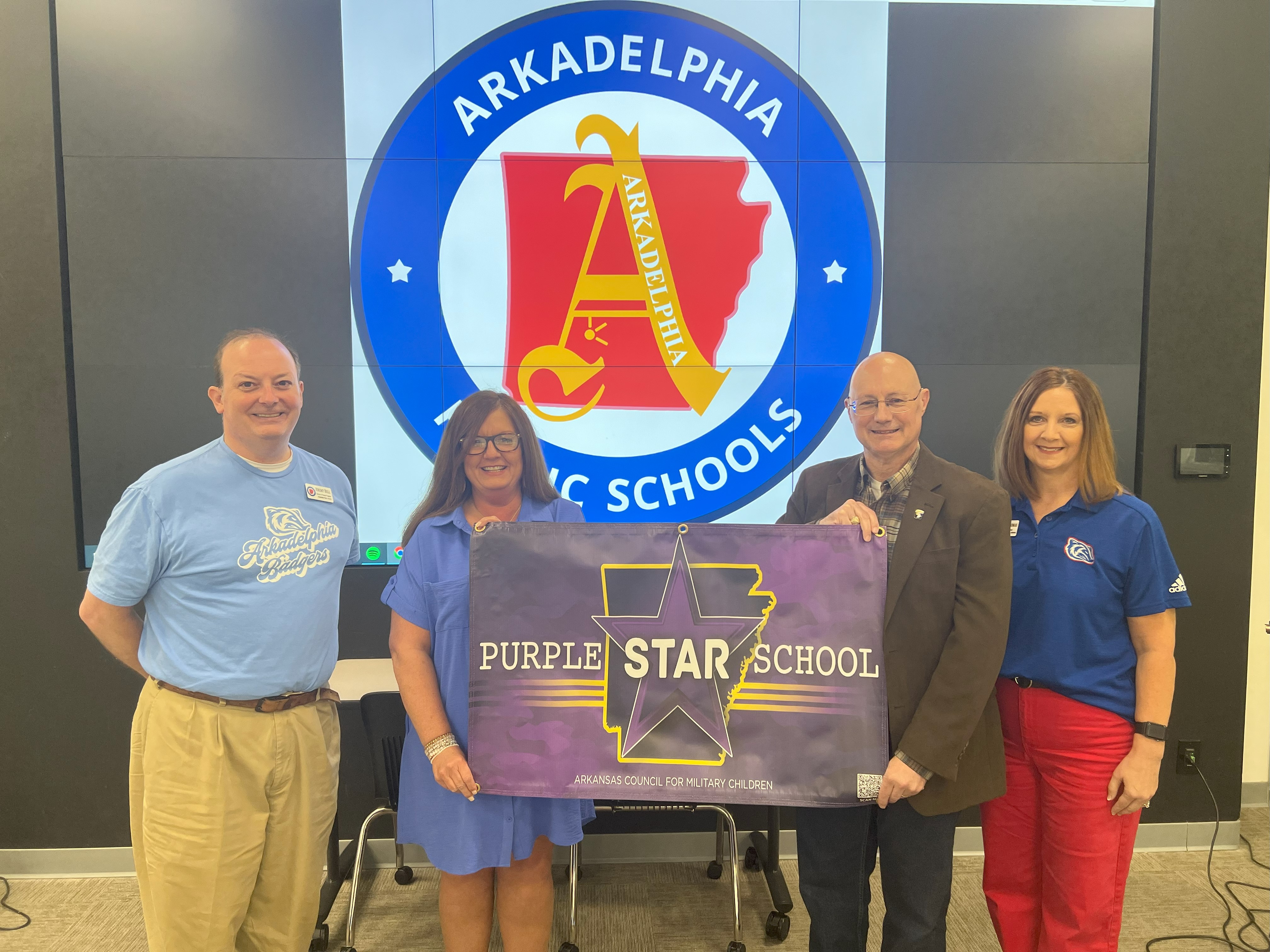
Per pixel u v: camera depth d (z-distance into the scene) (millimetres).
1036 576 1726
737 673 1651
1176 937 2283
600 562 1665
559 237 2691
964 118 2701
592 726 1665
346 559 1872
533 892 1729
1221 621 2766
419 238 2668
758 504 2779
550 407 2725
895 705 1620
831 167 2703
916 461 1689
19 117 2533
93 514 2613
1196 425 2736
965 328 2744
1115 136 2709
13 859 2641
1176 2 2654
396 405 2695
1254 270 2721
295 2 2590
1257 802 3021
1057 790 1711
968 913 2418
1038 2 2674
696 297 2721
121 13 2543
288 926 1769
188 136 2592
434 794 1673
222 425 2648
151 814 1639
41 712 2621
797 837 1892
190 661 1635
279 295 2645
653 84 2674
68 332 2586
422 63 2629
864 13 2670
